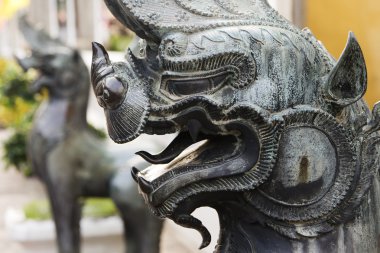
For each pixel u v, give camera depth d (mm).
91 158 4879
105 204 6445
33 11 15531
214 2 1635
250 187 1600
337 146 1632
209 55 1554
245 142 1593
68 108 4953
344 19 3676
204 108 1562
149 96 1579
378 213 1734
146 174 1675
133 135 1565
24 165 9281
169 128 1591
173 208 1605
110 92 1562
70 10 14422
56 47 5004
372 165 1675
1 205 9125
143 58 1609
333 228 1667
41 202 6945
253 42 1580
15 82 9219
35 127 5023
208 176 1599
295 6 4031
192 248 6234
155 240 4535
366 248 1700
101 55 1606
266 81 1576
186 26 1585
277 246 1666
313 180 1629
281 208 1636
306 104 1604
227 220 1715
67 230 4996
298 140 1608
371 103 3535
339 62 1581
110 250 6391
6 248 7145
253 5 1677
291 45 1605
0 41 20750
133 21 1605
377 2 3406
